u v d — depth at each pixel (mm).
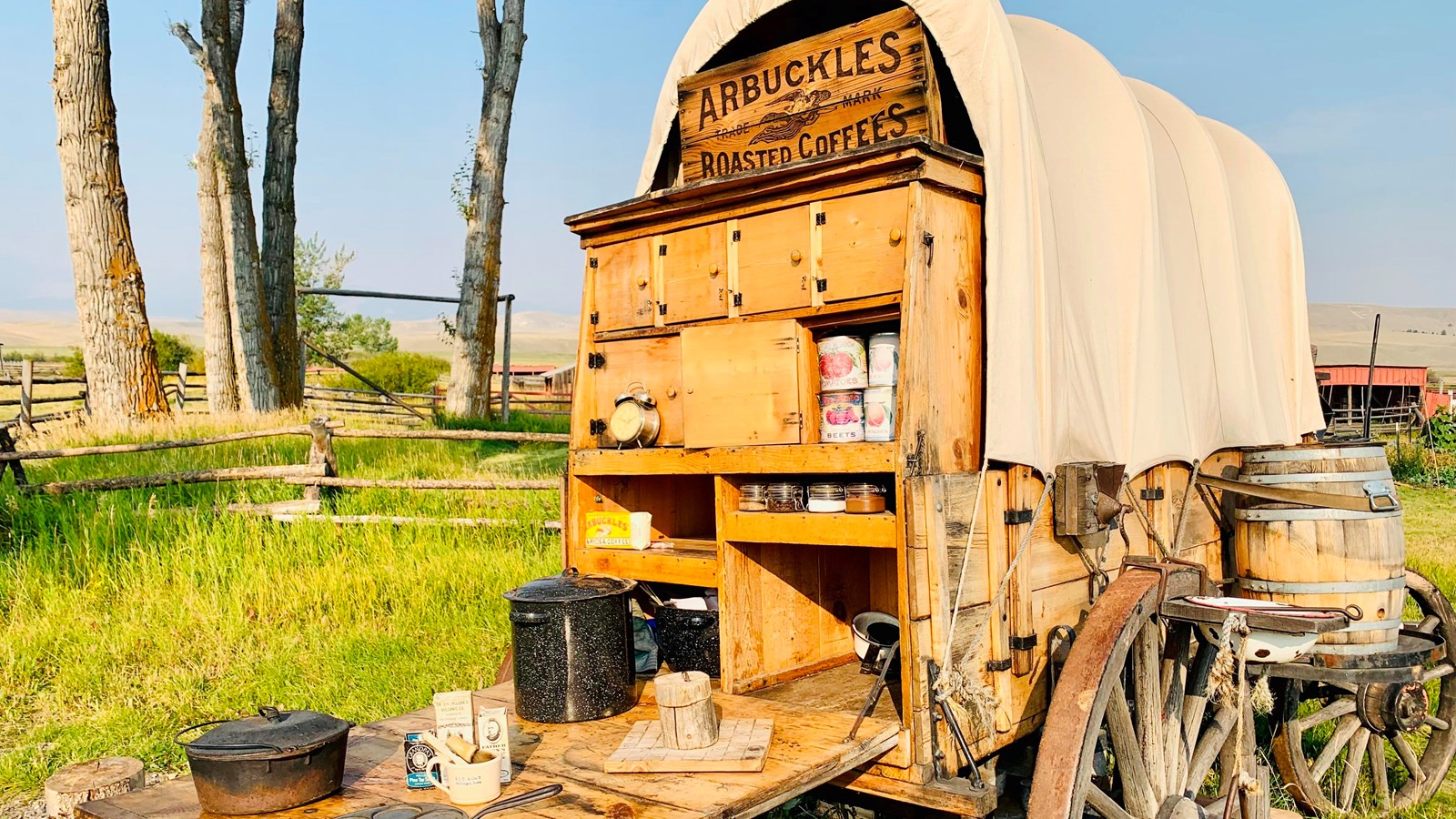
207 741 2699
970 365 3438
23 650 5891
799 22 4387
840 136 3682
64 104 12422
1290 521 4074
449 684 5574
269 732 2732
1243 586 4258
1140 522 3992
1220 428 4398
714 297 3758
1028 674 3477
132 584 6859
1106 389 3793
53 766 4695
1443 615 4777
